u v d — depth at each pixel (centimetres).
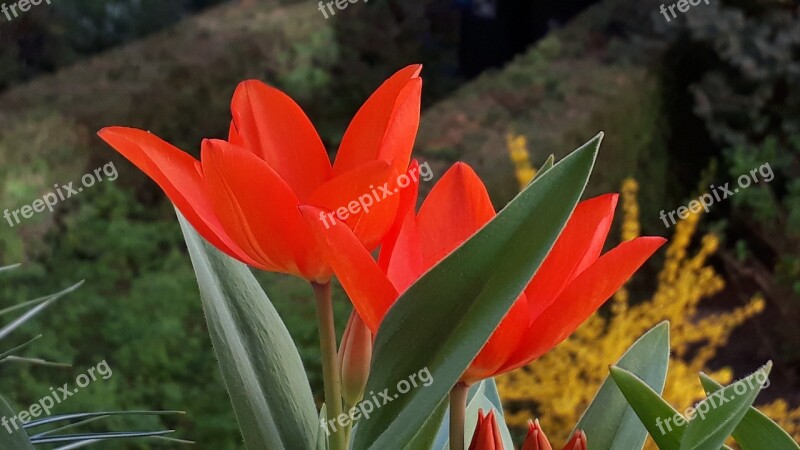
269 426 29
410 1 280
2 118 175
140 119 195
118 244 149
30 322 122
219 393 108
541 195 23
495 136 152
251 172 25
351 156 28
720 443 25
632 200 140
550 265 26
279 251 26
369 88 263
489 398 38
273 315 30
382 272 24
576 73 187
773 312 204
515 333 25
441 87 285
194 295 131
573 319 25
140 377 110
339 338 102
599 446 31
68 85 195
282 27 249
